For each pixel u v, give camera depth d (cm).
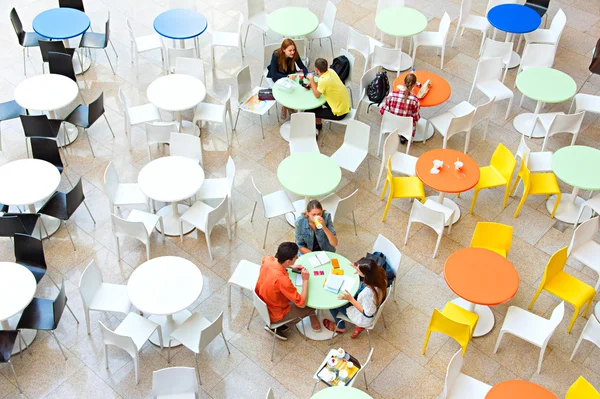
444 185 754
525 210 831
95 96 972
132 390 639
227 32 1070
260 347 679
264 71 958
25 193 738
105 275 743
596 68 965
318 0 1177
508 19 1005
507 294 637
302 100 868
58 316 639
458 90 1002
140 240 753
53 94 866
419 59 1059
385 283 627
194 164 780
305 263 677
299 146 848
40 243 675
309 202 731
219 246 779
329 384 598
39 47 1013
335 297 644
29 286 640
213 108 904
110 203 762
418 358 671
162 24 987
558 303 724
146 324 651
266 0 1173
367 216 819
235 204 830
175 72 939
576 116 849
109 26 1045
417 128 934
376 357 671
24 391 637
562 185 865
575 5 1180
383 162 828
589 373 661
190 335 639
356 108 941
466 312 674
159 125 822
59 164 804
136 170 865
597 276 749
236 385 646
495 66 935
